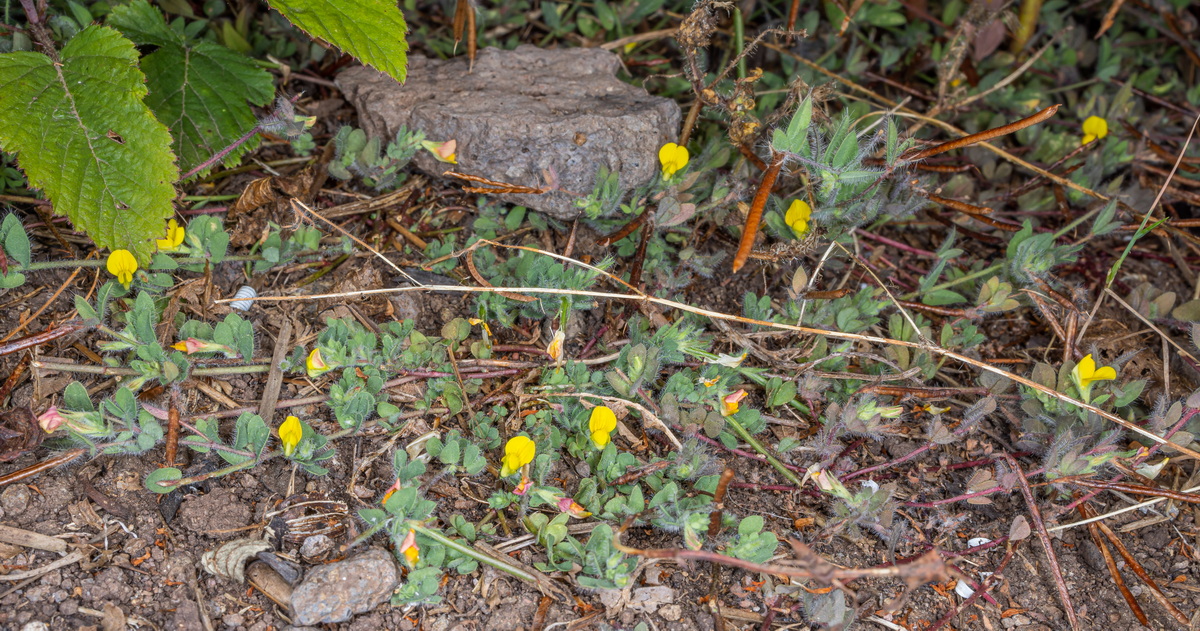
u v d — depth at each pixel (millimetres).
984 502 303
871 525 289
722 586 282
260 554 273
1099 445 298
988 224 362
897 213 350
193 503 280
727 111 349
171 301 312
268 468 289
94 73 305
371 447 297
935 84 431
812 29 415
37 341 290
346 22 321
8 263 304
